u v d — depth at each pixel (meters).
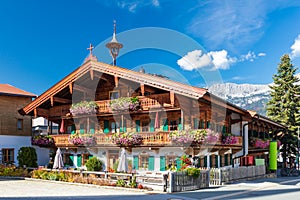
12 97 24.62
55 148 23.92
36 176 18.83
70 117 22.95
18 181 18.00
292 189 16.86
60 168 19.89
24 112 23.88
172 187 14.56
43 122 33.75
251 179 22.94
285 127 34.53
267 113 38.66
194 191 15.10
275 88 38.75
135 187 15.00
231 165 23.45
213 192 14.77
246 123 23.31
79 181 16.56
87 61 21.05
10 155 24.05
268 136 31.48
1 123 23.59
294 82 38.34
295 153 36.72
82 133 22.38
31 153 22.70
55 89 22.52
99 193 13.51
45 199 11.73
